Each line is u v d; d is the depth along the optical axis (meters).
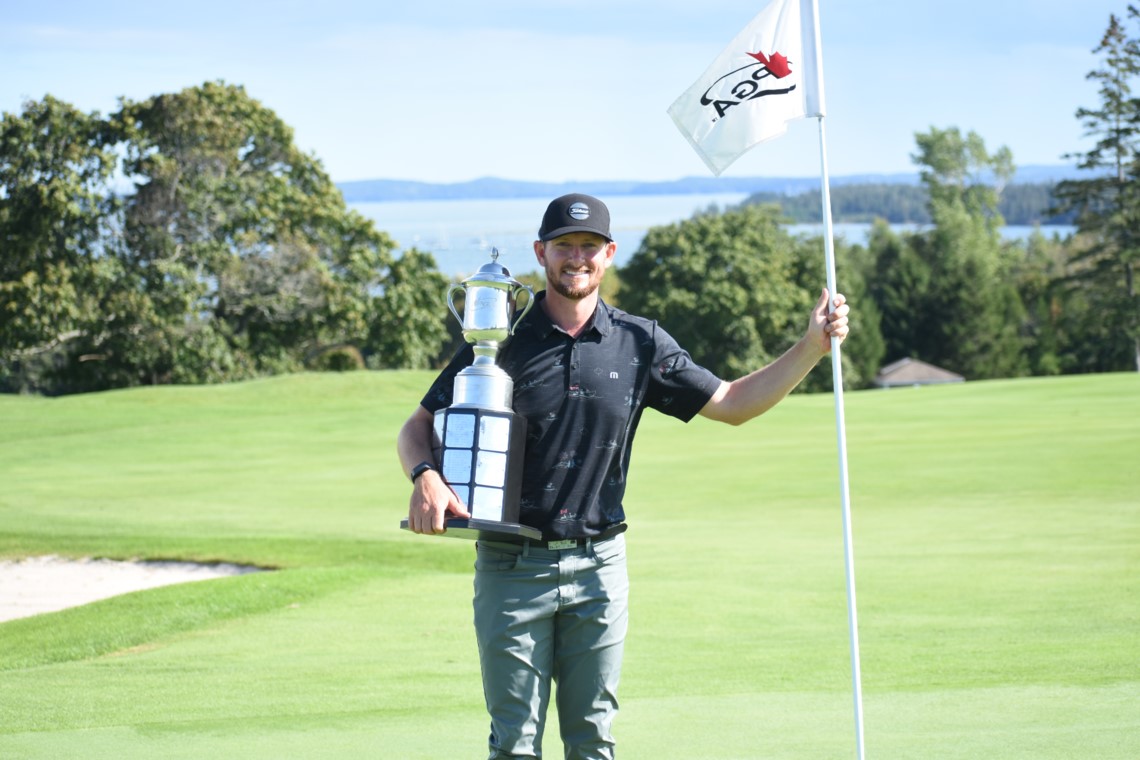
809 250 54.41
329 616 7.25
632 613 7.11
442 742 4.12
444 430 3.02
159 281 35.75
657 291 49.97
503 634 3.08
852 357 53.00
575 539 3.10
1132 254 51.06
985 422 18.64
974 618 6.65
